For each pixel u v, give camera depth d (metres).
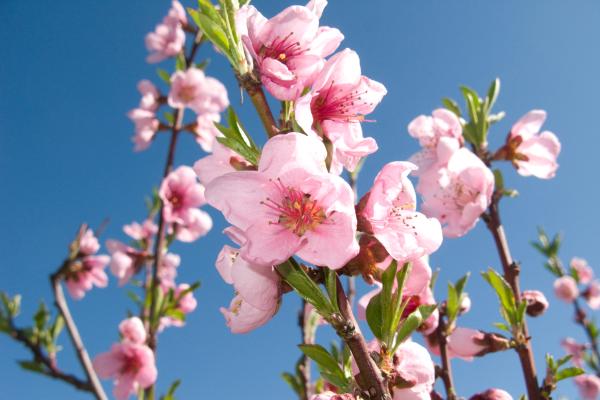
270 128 0.22
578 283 0.71
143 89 0.58
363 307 0.24
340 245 0.20
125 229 0.55
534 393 0.28
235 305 0.22
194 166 0.24
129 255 0.53
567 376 0.28
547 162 0.35
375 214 0.21
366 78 0.24
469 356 0.28
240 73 0.22
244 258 0.20
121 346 0.44
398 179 0.21
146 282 0.52
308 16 0.23
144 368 0.44
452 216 0.34
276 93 0.22
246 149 0.22
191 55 0.56
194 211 0.54
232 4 0.23
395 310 0.21
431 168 0.35
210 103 0.56
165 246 0.50
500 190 0.33
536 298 0.31
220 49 0.22
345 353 0.23
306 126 0.21
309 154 0.21
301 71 0.23
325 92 0.23
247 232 0.21
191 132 0.54
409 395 0.21
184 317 0.45
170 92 0.55
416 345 0.22
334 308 0.20
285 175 0.21
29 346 0.38
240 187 0.22
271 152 0.20
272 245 0.21
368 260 0.21
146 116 0.56
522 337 0.28
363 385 0.20
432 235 0.22
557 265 0.66
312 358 0.22
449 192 0.34
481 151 0.35
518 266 0.31
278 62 0.22
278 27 0.23
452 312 0.29
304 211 0.21
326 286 0.20
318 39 0.23
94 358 0.44
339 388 0.22
